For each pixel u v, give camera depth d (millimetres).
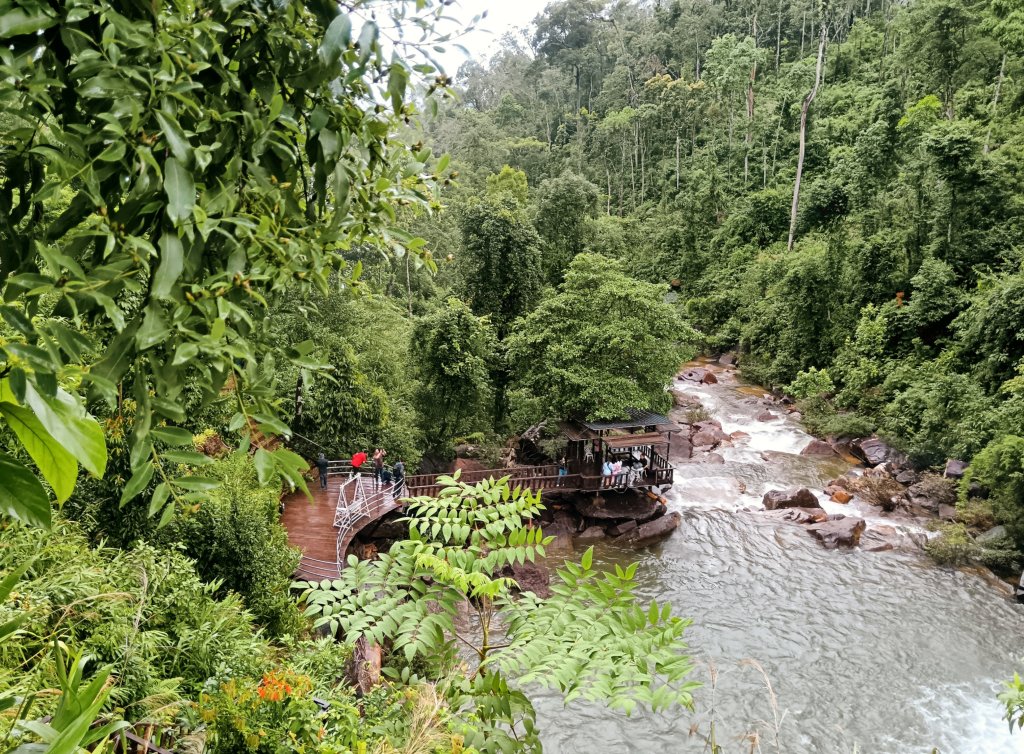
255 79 1573
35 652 4543
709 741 2893
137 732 4316
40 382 1103
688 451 24281
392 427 19000
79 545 6695
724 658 13109
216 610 7027
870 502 20500
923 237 30812
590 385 19453
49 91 1352
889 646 13508
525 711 3172
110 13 1229
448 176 2090
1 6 1114
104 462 1198
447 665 3582
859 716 11500
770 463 23875
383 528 15977
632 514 18656
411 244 2059
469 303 25328
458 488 3703
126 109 1229
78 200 1343
